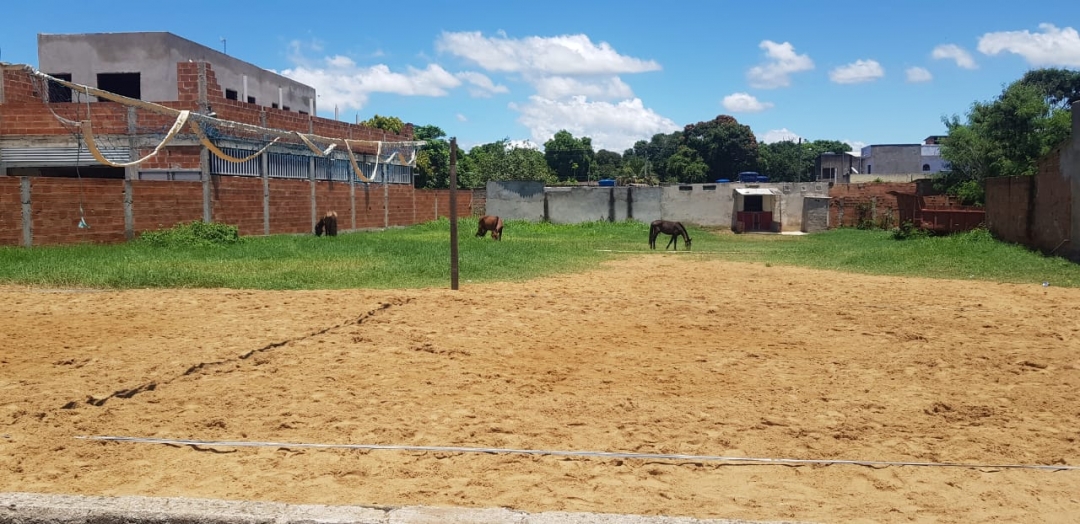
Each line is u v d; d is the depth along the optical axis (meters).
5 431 5.34
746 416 5.89
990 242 22.05
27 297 11.66
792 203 41.56
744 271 17.61
